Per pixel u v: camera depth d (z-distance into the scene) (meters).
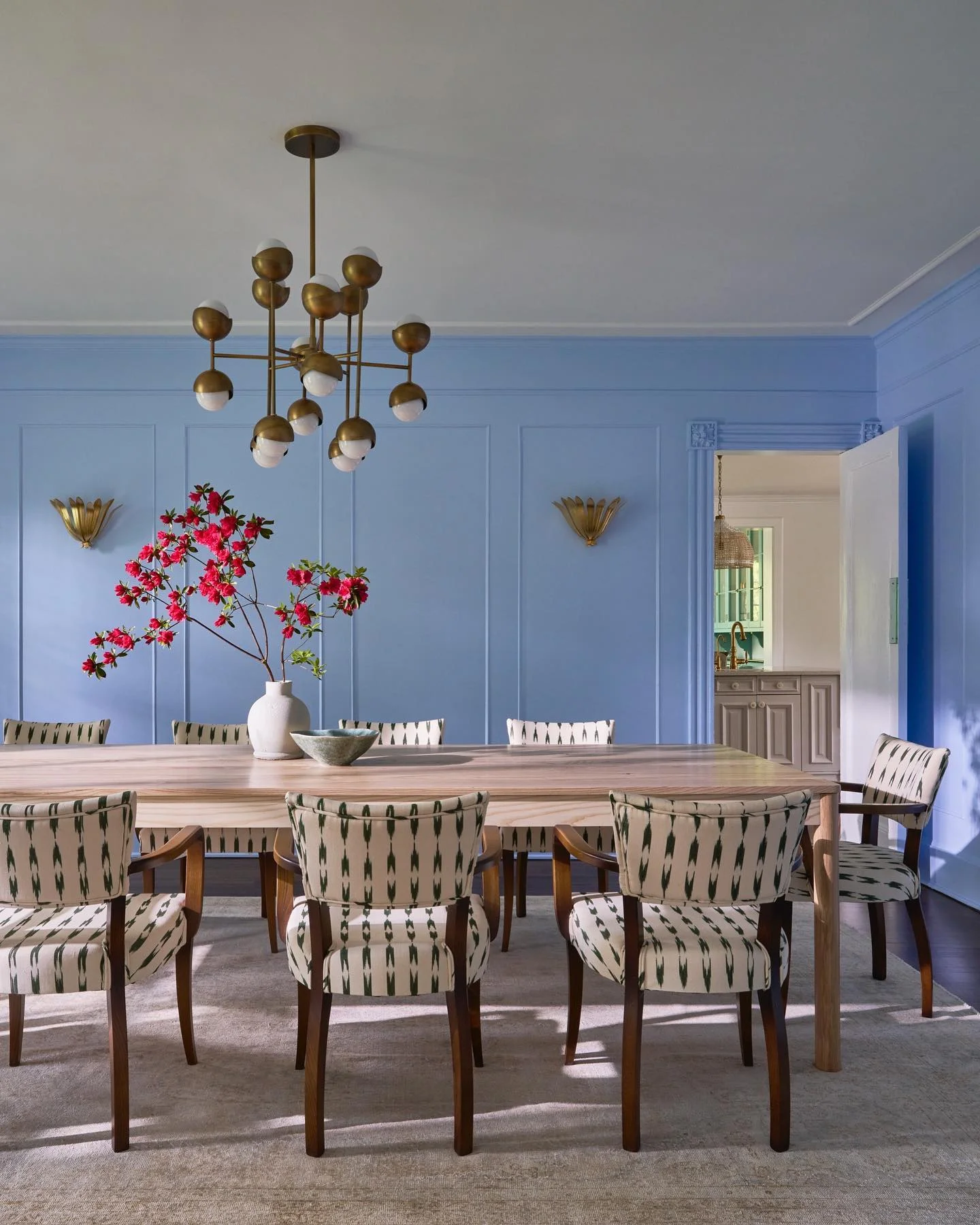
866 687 4.70
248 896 4.07
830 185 3.22
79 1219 1.82
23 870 1.99
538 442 4.95
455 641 4.94
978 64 2.51
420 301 4.41
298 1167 1.99
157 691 4.88
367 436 2.68
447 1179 1.95
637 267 3.98
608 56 2.46
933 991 3.00
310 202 3.30
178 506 4.90
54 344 4.86
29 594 4.87
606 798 2.47
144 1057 2.52
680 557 4.95
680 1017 2.79
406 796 2.39
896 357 4.75
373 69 2.51
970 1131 2.15
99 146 2.92
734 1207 1.86
